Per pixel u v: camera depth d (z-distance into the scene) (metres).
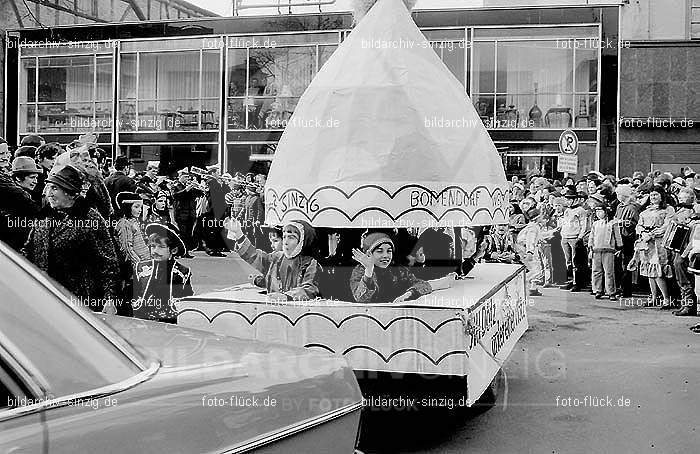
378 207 5.61
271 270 5.82
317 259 5.97
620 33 20.94
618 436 5.57
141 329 2.75
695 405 6.38
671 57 21.03
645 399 6.57
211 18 23.42
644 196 13.69
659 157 21.23
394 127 5.73
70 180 5.90
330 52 22.66
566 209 14.77
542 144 21.28
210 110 23.83
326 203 5.71
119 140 24.33
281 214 5.98
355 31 6.37
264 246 8.41
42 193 7.59
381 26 6.24
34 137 11.14
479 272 7.37
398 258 5.79
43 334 2.03
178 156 24.05
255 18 23.09
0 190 6.22
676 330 10.05
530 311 11.77
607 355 8.42
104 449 1.82
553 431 5.68
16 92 25.12
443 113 5.98
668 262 11.84
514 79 21.39
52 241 5.90
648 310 11.88
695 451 5.23
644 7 25.03
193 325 5.57
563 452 5.21
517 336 7.39
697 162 21.11
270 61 23.11
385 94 5.81
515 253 12.24
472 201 5.95
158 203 14.20
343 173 5.70
